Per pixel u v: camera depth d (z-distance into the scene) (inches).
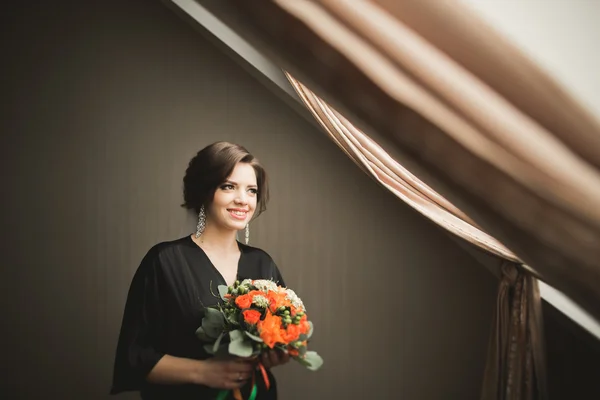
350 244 128.3
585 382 119.3
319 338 127.0
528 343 80.4
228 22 10.0
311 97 81.0
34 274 121.2
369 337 128.0
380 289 128.7
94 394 121.0
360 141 80.4
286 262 126.7
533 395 81.7
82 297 122.0
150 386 69.7
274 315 65.6
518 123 8.7
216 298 72.6
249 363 66.6
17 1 122.9
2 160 121.5
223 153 75.2
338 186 128.4
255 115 126.5
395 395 127.6
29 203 121.7
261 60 110.8
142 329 71.5
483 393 83.8
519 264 80.0
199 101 125.4
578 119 8.5
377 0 9.2
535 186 8.7
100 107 123.8
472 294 129.5
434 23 8.9
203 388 68.7
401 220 129.6
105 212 123.1
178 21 125.6
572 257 8.8
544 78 8.6
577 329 103.4
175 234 123.4
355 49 9.2
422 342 128.7
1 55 122.1
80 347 121.4
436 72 8.9
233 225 75.4
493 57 8.7
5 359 119.7
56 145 122.8
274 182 127.0
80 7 124.2
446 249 129.8
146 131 124.3
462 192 9.3
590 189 8.5
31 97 122.6
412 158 9.5
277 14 9.5
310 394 126.3
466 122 8.8
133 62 124.6
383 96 9.2
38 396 120.0
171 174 124.2
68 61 123.6
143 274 73.5
